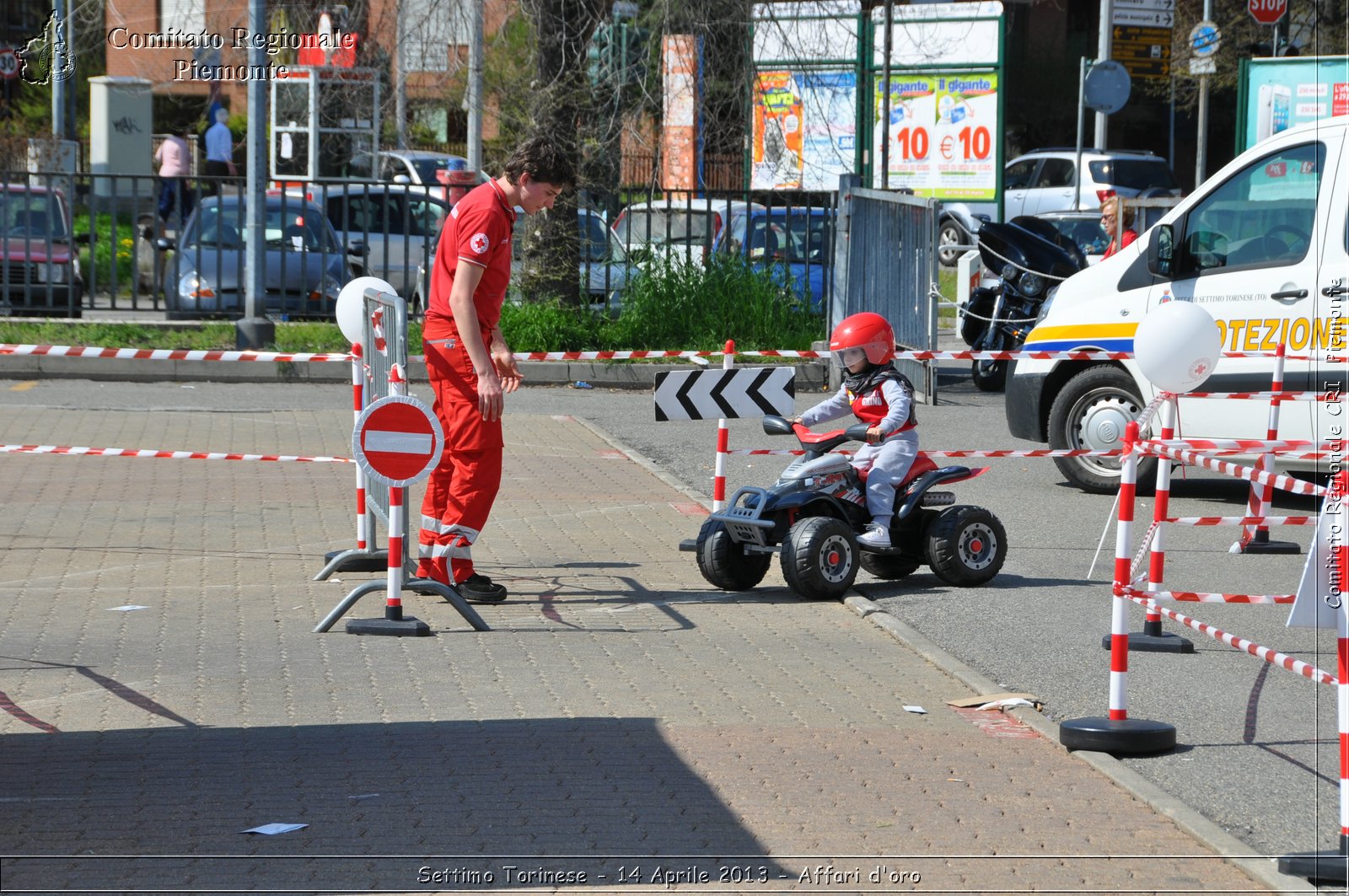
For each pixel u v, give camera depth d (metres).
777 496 15.62
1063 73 77.38
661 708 11.73
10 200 34.84
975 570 16.06
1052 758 10.69
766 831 9.22
